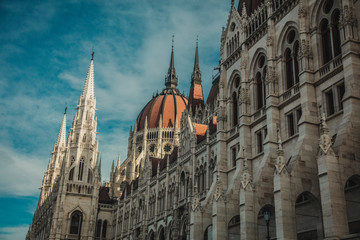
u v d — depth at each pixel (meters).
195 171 69.56
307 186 36.47
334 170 31.17
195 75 118.56
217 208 46.94
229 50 60.69
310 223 38.28
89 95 128.12
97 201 114.75
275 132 45.22
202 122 100.25
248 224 41.00
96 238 112.62
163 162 92.19
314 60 41.66
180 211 73.00
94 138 123.19
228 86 59.12
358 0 37.38
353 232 33.69
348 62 35.84
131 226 98.19
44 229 125.81
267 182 43.19
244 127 51.31
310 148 38.03
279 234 34.66
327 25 41.47
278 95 46.66
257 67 52.91
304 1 43.81
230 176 54.25
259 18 53.81
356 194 33.94
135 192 100.06
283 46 47.78
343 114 34.94
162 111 145.25
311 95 40.50
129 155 144.88
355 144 32.72
